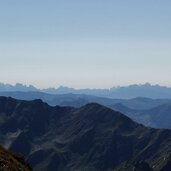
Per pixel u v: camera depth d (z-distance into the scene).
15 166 47.81
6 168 44.94
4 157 48.69
